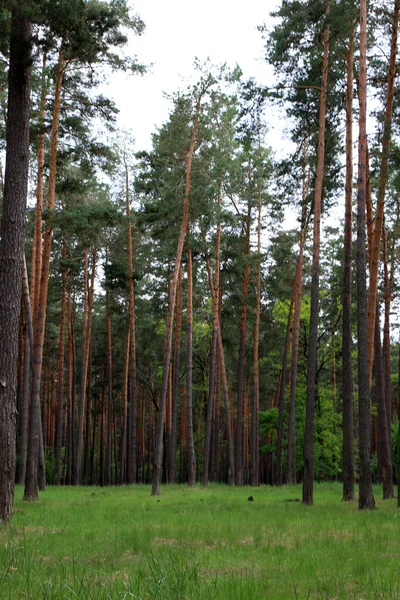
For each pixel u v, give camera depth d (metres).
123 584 6.03
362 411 17.19
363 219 17.61
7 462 12.20
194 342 46.19
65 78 22.56
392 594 5.88
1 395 12.34
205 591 5.67
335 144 23.28
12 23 13.48
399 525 12.43
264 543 9.64
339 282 34.00
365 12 18.94
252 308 40.19
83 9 13.48
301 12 20.25
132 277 35.31
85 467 49.53
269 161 36.22
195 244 30.36
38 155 24.50
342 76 22.47
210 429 33.84
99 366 56.97
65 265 31.44
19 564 7.16
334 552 8.69
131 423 37.53
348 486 20.31
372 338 22.17
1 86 22.61
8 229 13.07
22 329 39.41
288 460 34.28
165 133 28.44
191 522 12.88
